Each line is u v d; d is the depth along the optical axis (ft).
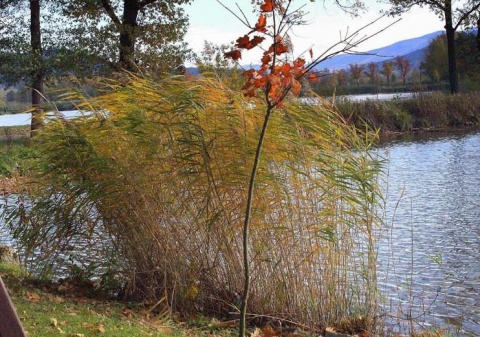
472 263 41.39
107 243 32.86
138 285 32.27
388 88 229.04
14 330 9.62
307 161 30.91
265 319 30.73
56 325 23.84
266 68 22.08
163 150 31.42
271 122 30.45
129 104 32.50
